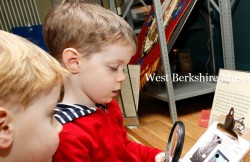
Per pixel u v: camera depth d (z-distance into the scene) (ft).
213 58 5.86
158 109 5.06
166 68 4.09
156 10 3.82
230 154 1.93
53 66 0.99
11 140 0.82
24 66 0.87
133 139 3.86
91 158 1.67
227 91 2.99
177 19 4.12
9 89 0.81
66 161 1.43
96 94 1.70
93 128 1.70
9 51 0.87
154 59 4.28
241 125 2.33
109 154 1.80
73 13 1.70
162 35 3.93
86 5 1.81
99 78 1.64
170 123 4.33
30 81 0.86
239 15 5.05
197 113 4.55
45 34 1.82
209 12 5.54
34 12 7.49
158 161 1.97
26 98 0.85
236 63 5.41
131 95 4.40
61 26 1.68
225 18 4.54
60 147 1.42
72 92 1.71
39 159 0.93
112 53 1.63
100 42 1.60
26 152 0.88
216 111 3.06
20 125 0.84
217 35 5.80
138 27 6.27
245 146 1.94
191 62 6.29
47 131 0.93
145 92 5.09
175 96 4.46
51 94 0.95
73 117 1.63
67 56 1.60
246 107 2.71
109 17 1.72
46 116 0.93
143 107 5.25
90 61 1.62
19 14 7.37
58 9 1.80
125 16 5.86
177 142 1.55
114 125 2.00
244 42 5.11
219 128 2.21
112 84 1.69
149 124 4.37
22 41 0.98
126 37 1.68
